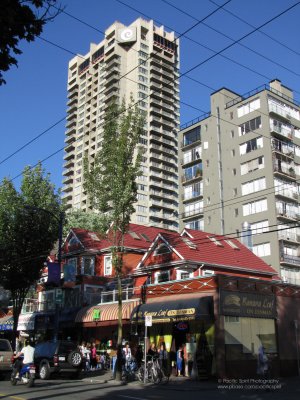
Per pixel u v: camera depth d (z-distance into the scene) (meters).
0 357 22.11
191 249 31.59
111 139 23.86
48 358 22.25
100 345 32.56
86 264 38.34
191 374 22.11
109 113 24.39
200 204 63.34
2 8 6.59
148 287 27.83
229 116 61.78
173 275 30.83
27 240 32.00
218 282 22.77
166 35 126.81
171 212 117.44
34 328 37.78
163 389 18.38
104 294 33.34
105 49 123.88
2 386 18.38
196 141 65.50
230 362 22.00
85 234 40.03
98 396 15.05
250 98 59.25
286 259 52.41
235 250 35.09
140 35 120.94
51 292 40.12
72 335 36.16
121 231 23.78
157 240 32.56
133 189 23.73
